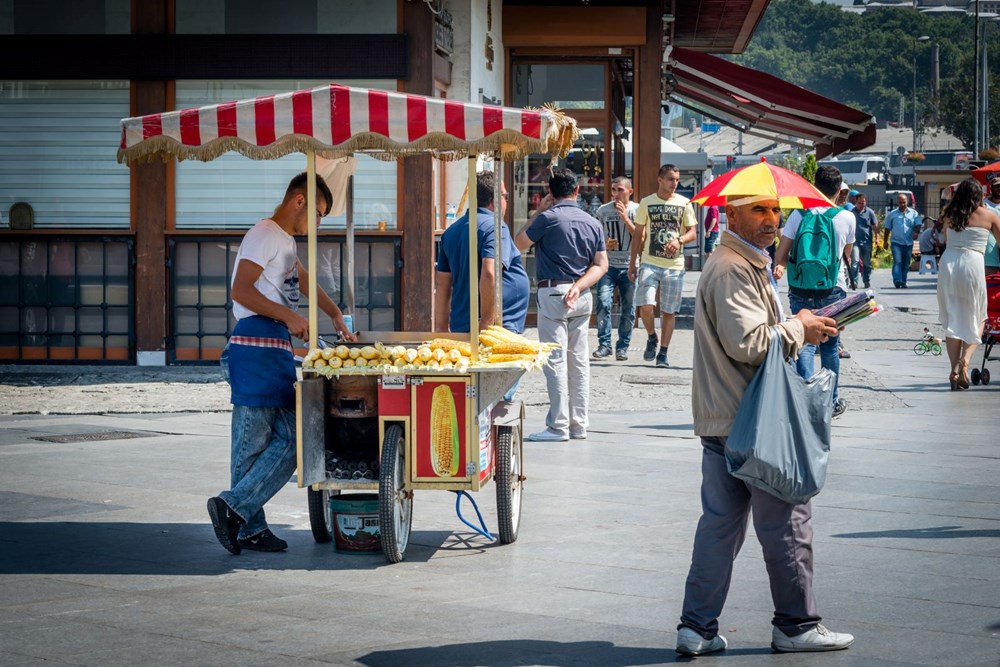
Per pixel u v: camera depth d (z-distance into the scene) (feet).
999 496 32.35
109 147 59.36
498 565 25.99
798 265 43.98
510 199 79.36
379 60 58.08
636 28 77.30
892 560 26.02
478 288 28.43
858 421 44.88
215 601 23.35
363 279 59.00
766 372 19.56
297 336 27.30
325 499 28.48
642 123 78.48
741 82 93.09
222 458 38.14
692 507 31.32
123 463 37.29
